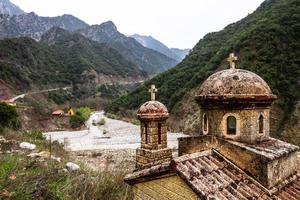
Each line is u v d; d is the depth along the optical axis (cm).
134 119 8944
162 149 1315
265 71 5575
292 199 685
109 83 15950
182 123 6756
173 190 701
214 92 757
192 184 632
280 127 5062
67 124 8050
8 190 1213
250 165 696
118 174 1511
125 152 3944
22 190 1225
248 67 5806
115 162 3391
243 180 677
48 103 10306
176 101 7481
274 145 774
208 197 602
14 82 10325
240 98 724
